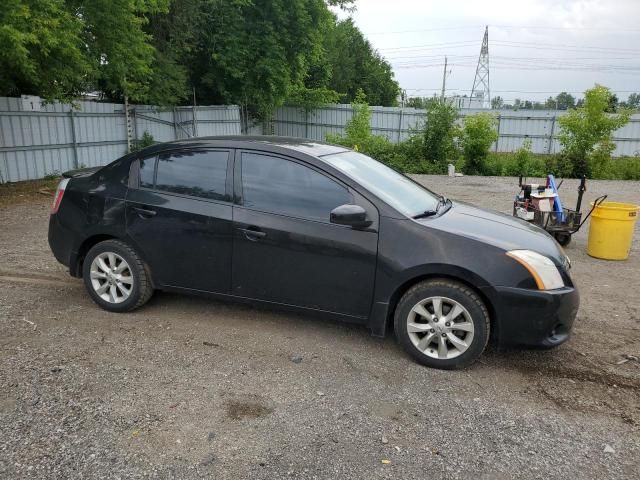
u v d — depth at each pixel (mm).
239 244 4344
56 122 15969
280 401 3461
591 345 4480
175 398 3459
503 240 3998
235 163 4465
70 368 3814
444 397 3570
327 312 4215
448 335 3891
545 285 3777
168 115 21969
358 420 3271
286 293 4301
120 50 14133
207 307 5055
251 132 29516
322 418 3279
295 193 4266
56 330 4469
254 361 4004
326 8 25594
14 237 8016
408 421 3277
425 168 21703
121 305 4812
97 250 4840
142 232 4660
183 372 3809
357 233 4043
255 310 5012
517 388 3723
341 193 4160
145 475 2730
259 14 24297
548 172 21203
